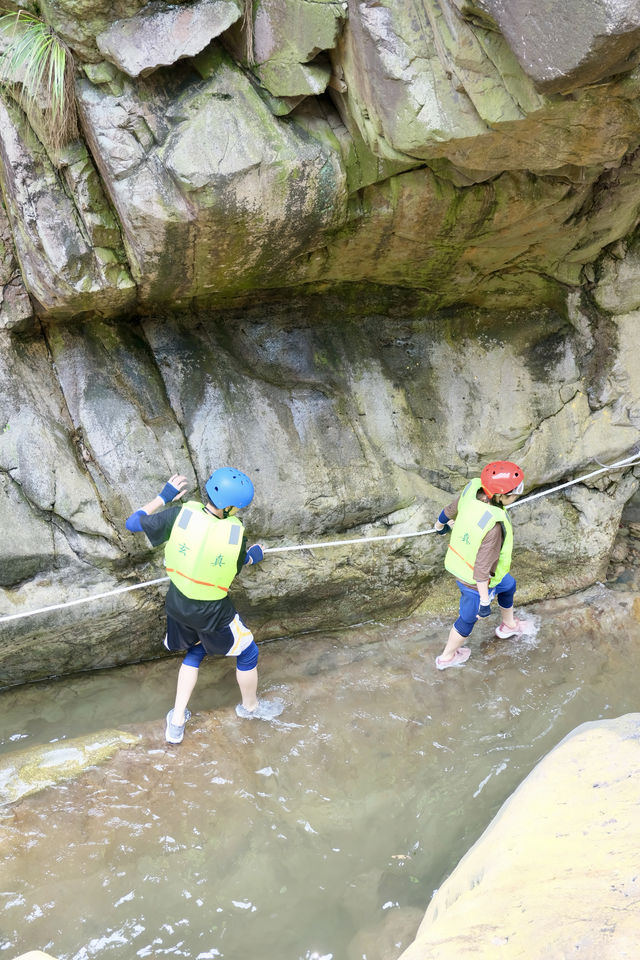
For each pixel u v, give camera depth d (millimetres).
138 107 2994
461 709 4234
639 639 4746
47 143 3207
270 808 3615
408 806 3686
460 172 3328
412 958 2039
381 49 2766
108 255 3480
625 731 3000
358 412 4551
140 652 4449
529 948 1889
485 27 2570
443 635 4781
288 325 4461
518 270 4418
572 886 2139
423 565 4723
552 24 2301
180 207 3115
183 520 3529
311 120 3166
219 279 3717
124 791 3580
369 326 4648
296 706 4145
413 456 4637
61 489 3871
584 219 3977
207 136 2990
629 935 1798
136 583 4078
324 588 4520
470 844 3486
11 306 3789
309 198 3225
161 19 2850
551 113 2689
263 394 4332
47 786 3533
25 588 3879
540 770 2963
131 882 3227
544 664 4555
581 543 5012
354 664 4500
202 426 4176
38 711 4156
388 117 2912
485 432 4750
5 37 3064
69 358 3994
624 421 4871
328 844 3471
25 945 2963
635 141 2990
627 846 2264
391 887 3273
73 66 3004
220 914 3129
